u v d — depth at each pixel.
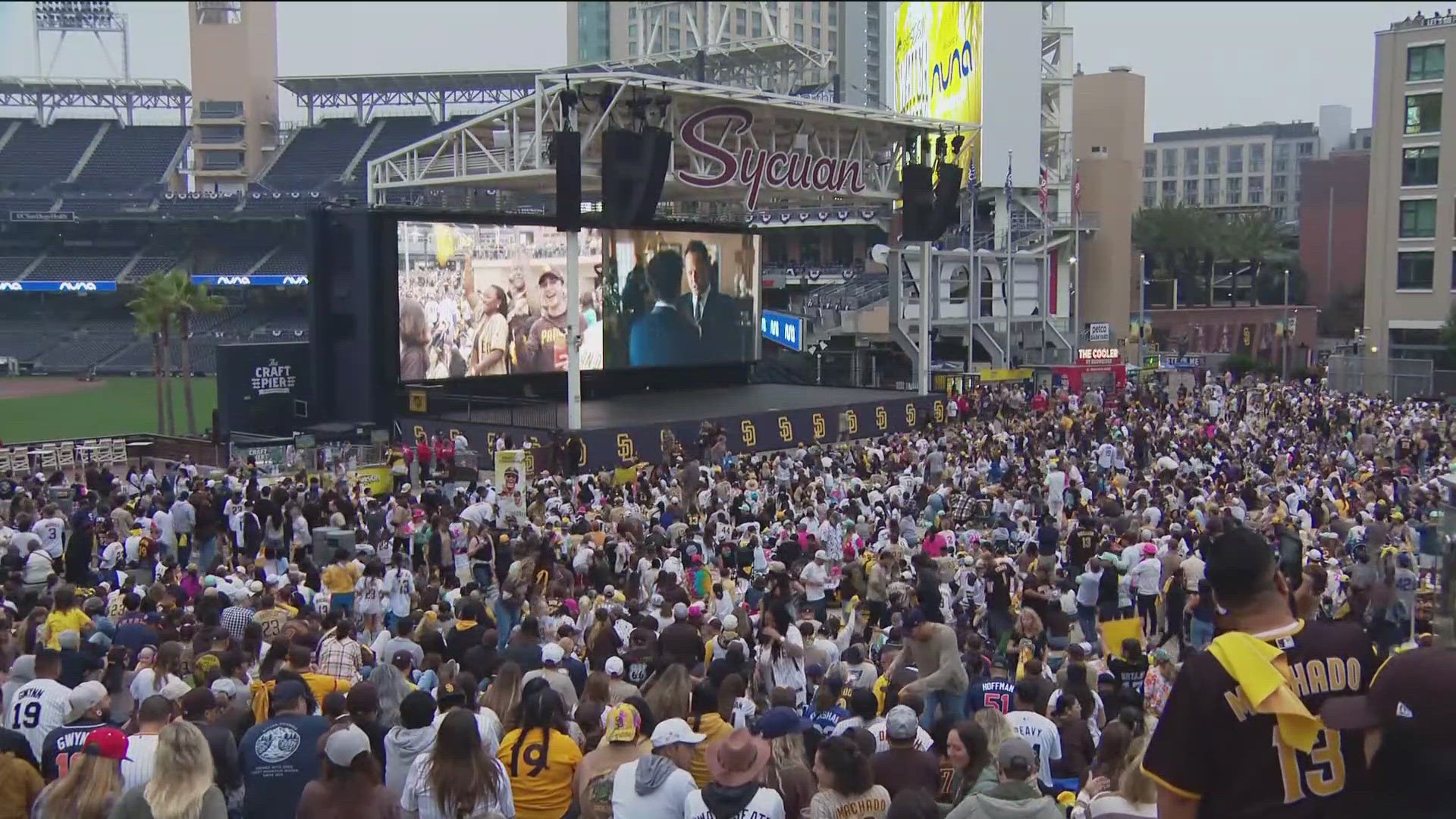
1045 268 80.25
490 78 128.12
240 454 43.19
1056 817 7.46
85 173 127.88
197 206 117.25
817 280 91.12
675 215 65.75
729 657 13.44
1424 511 24.97
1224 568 4.52
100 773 7.97
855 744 8.30
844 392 62.31
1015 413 56.34
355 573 20.44
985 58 77.50
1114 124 110.25
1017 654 18.45
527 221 53.00
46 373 105.50
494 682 10.97
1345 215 112.69
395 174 57.66
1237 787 4.23
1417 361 68.06
